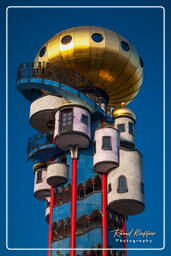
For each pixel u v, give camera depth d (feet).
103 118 160.56
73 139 149.28
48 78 157.58
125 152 150.00
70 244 137.69
